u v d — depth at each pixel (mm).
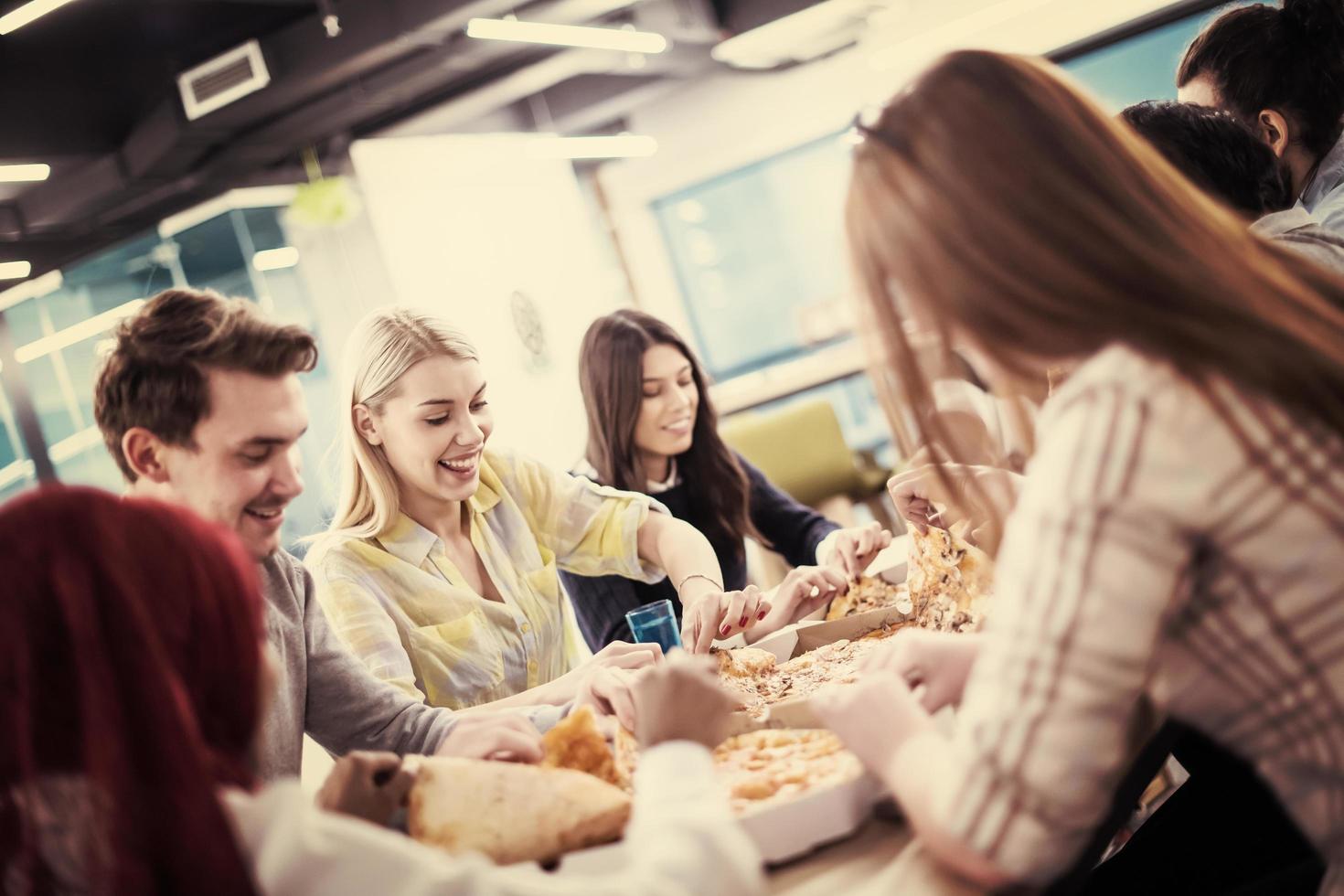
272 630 1516
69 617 742
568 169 6660
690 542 2281
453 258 5566
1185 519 847
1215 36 2277
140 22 4707
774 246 7984
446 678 1952
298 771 1512
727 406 5816
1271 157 1841
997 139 939
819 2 6109
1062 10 6465
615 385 2674
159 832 722
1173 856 1277
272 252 5824
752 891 808
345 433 2018
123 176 5305
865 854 992
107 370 1346
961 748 885
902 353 1040
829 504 4211
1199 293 892
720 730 929
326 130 5574
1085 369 899
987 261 931
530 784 1038
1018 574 881
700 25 6281
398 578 1967
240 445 1342
